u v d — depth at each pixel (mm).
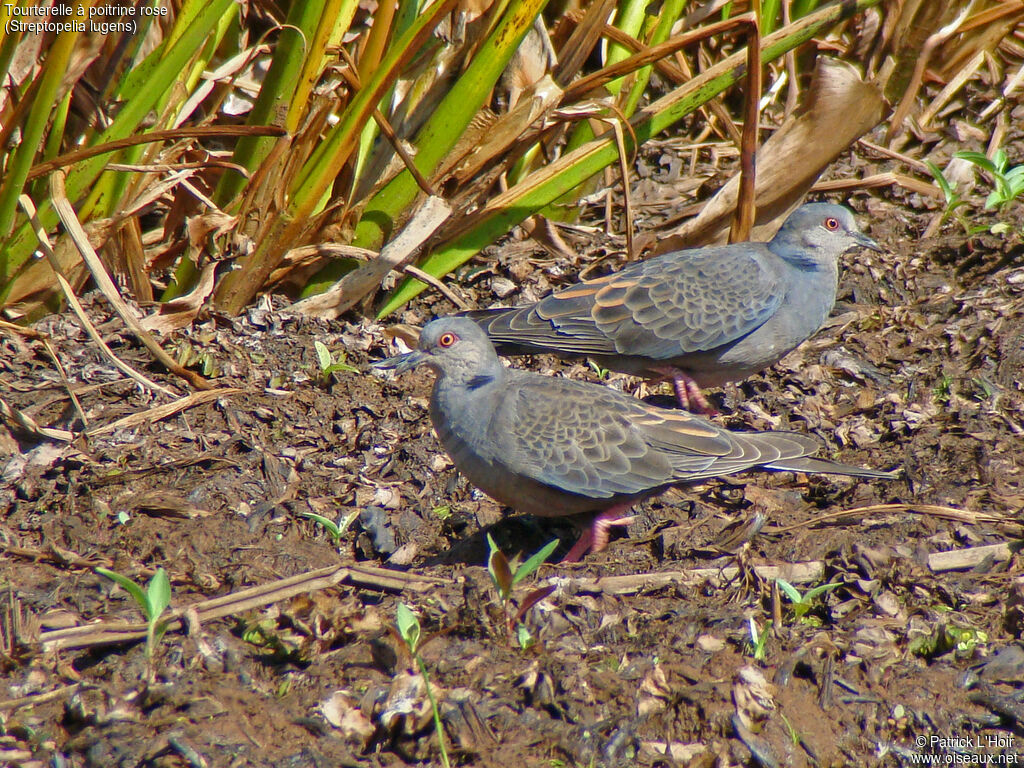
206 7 10617
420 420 11016
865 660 7254
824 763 6629
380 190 12484
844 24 16578
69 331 11594
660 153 16188
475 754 6484
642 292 11227
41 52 11258
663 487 9125
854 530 8805
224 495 9594
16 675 6961
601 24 12055
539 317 11344
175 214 12469
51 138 11164
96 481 9492
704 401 11602
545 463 8805
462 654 7227
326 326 12305
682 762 6562
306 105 11711
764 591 8031
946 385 11461
